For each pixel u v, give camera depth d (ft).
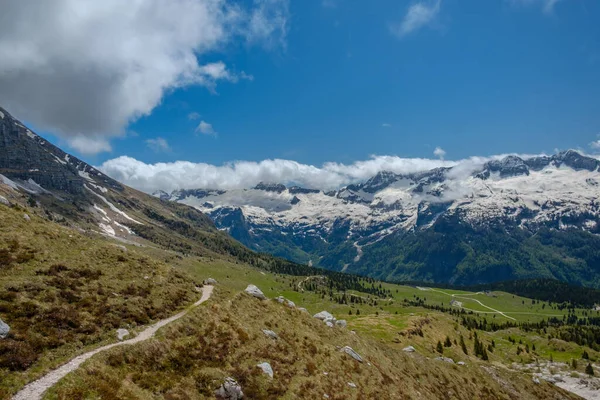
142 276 186.19
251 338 175.32
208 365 142.20
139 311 154.10
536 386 443.32
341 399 172.55
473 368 405.39
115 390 105.81
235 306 202.80
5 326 108.47
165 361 131.64
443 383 321.52
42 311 124.77
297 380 166.09
